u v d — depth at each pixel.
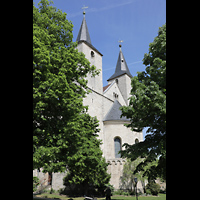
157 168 15.27
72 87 15.91
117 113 39.19
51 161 14.01
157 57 15.36
